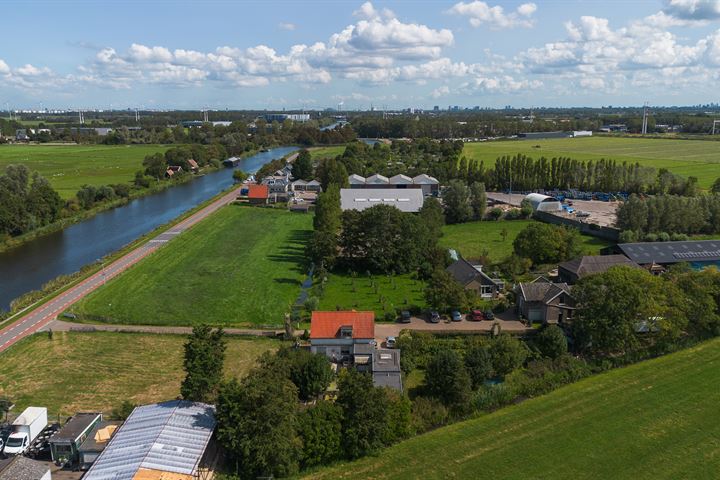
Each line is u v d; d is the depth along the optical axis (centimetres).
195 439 4247
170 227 13012
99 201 15988
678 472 4191
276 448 4044
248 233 12512
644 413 5016
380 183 17088
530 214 13688
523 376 5656
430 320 7319
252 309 7812
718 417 4931
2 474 3828
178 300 8156
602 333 6041
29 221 12631
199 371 4859
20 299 8106
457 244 11288
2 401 5119
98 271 9562
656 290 6178
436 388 5225
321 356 5462
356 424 4397
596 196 16225
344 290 8650
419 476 4162
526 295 7281
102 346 6619
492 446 4541
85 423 4641
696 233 11819
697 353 6247
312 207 15350
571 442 4581
